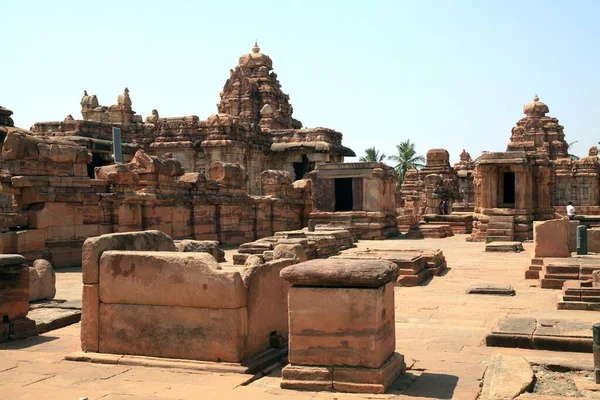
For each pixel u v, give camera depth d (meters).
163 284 8.38
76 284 16.05
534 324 10.26
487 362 8.62
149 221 24.00
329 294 7.20
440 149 55.31
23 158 19.03
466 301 13.98
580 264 15.73
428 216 40.16
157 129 48.62
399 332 10.78
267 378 7.79
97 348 8.71
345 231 26.64
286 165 50.03
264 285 8.66
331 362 7.19
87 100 51.25
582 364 7.89
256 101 58.12
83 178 20.67
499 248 25.30
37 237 18.94
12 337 9.98
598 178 60.44
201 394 7.01
